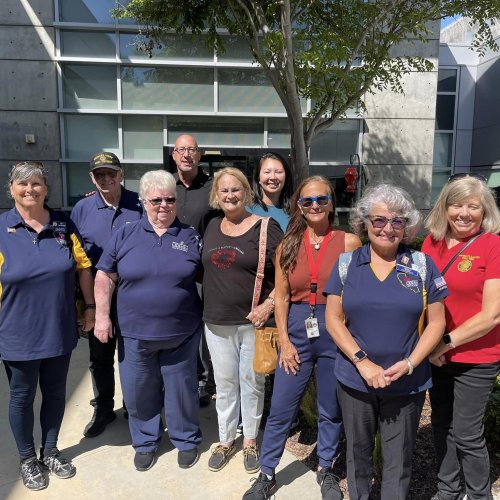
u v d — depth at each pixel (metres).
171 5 6.55
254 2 6.20
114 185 3.33
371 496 2.73
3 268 2.62
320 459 2.79
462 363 2.39
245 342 2.91
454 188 2.39
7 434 3.42
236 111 9.47
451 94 13.99
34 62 8.90
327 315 2.33
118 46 9.05
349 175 9.64
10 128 8.99
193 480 2.92
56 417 2.96
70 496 2.77
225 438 3.07
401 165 10.20
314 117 7.44
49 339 2.74
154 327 2.86
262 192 3.45
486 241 2.34
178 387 3.01
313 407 3.44
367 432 2.31
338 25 6.91
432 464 3.01
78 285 3.18
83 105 9.17
